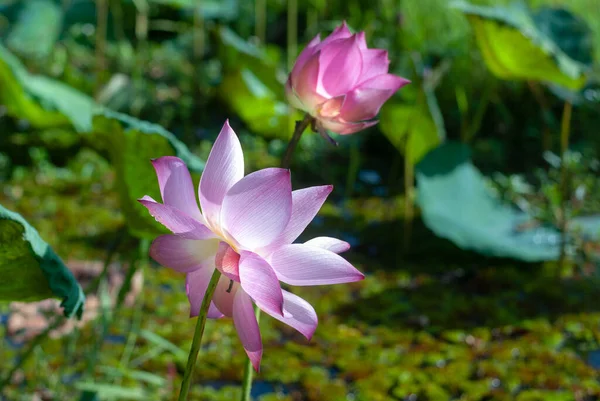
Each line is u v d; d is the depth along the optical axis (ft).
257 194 6.39
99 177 19.21
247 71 21.49
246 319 6.49
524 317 13.29
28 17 26.21
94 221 16.33
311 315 6.47
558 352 12.08
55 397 9.21
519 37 13.28
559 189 17.16
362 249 16.15
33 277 7.34
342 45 7.11
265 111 21.31
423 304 13.66
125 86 21.95
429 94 16.33
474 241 14.85
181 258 6.47
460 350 11.97
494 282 14.71
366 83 7.17
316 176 20.53
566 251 15.42
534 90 16.53
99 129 8.77
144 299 12.94
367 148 22.35
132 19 27.94
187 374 6.51
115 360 9.78
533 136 20.81
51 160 19.53
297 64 7.19
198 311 6.54
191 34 28.45
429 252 16.02
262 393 10.47
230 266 6.39
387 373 11.12
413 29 22.81
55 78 22.30
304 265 6.44
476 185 16.40
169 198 6.50
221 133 6.46
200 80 23.94
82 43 26.76
